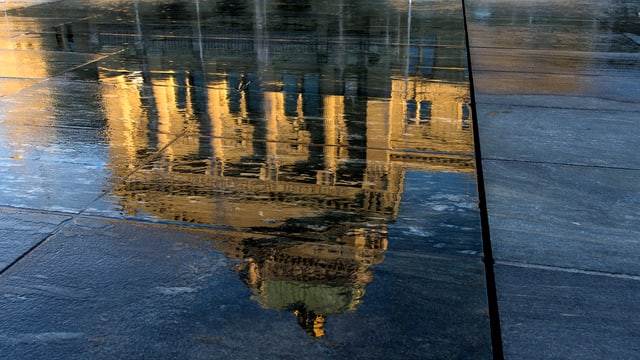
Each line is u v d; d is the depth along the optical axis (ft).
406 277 10.34
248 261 10.82
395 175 14.57
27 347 8.61
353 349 8.57
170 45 29.01
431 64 25.62
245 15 38.06
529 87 22.26
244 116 18.85
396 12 39.22
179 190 13.69
